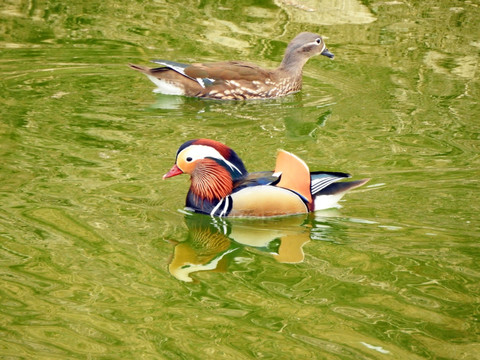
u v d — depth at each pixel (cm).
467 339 819
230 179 1175
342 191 1149
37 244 1027
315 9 2259
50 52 1917
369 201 1180
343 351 795
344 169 1303
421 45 2005
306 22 2169
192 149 1167
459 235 1070
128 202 1173
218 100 1727
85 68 1831
